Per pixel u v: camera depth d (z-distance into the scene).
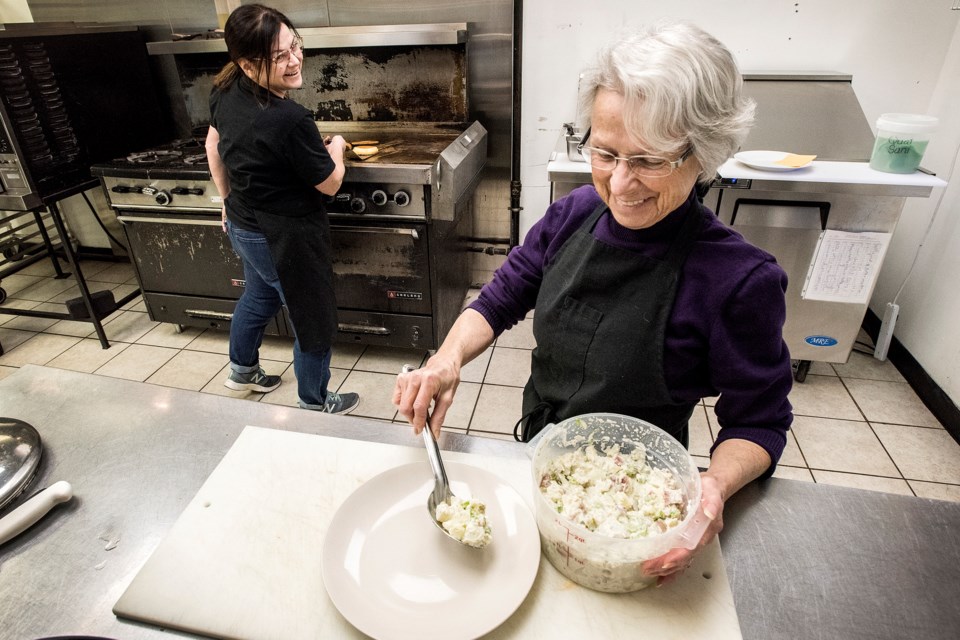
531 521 0.70
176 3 2.65
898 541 0.70
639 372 0.79
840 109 2.09
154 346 2.60
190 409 0.93
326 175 1.65
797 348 2.17
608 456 0.76
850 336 2.10
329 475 0.79
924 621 0.61
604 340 0.80
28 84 2.13
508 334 2.63
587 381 0.85
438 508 0.70
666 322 0.75
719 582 0.64
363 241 2.16
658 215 0.68
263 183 1.63
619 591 0.63
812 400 2.18
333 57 2.50
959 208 2.05
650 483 0.70
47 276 3.24
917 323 2.24
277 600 0.63
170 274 2.44
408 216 2.06
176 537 0.70
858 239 1.90
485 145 2.61
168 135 2.92
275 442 0.85
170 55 2.73
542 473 0.71
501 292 0.99
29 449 0.82
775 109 2.10
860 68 2.29
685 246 0.73
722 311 0.73
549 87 2.51
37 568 0.69
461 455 0.83
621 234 0.77
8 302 2.97
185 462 0.83
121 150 2.60
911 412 2.11
